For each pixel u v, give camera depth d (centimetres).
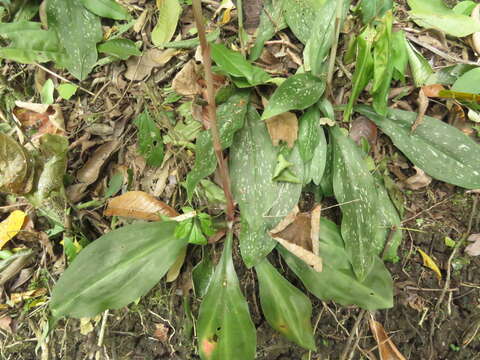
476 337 44
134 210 45
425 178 46
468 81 45
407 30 50
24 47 48
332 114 44
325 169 44
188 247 46
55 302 38
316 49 43
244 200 42
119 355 45
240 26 46
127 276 41
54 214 46
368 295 40
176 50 49
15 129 50
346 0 42
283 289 41
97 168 48
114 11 50
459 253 45
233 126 42
